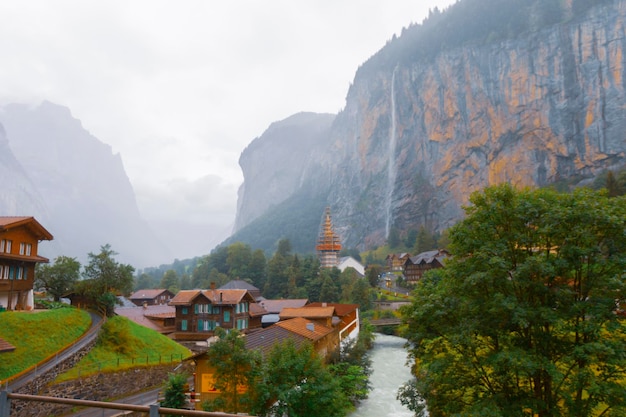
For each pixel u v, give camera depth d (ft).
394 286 558.15
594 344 57.41
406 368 213.25
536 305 66.39
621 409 62.34
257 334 137.80
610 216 61.82
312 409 95.30
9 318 124.77
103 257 187.62
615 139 649.61
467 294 73.20
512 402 65.82
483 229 71.67
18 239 159.84
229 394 89.40
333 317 232.12
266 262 609.01
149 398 127.13
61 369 116.57
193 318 231.50
